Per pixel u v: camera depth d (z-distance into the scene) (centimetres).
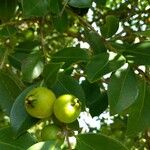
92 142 51
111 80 54
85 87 64
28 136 52
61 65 53
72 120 50
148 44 57
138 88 57
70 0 60
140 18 91
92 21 93
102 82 68
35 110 49
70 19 89
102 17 93
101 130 102
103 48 61
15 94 58
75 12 71
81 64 64
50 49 98
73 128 53
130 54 57
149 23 91
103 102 64
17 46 69
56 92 55
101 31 61
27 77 55
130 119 60
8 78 58
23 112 52
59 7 60
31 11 57
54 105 49
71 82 56
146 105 60
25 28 86
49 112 50
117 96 54
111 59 54
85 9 71
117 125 101
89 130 94
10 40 74
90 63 54
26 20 73
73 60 55
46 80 54
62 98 49
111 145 51
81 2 60
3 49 67
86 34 61
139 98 60
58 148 48
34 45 70
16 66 68
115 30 61
